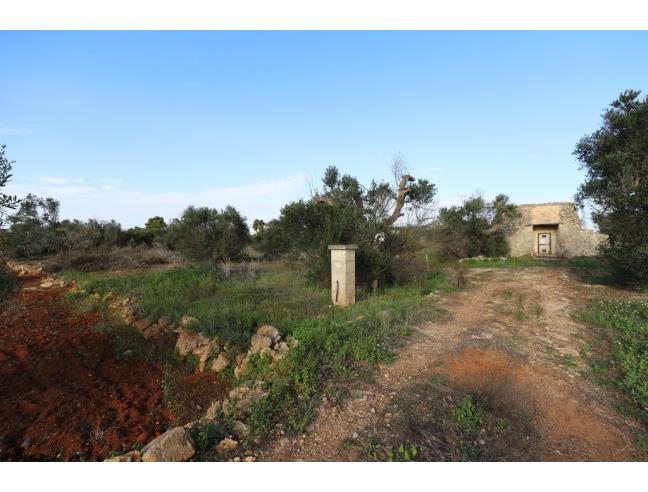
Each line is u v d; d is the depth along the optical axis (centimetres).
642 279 963
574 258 1831
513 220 2020
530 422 361
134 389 463
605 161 947
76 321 721
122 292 930
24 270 1413
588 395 424
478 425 349
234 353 529
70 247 1698
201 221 1609
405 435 328
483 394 395
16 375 472
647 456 318
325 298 880
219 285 1066
